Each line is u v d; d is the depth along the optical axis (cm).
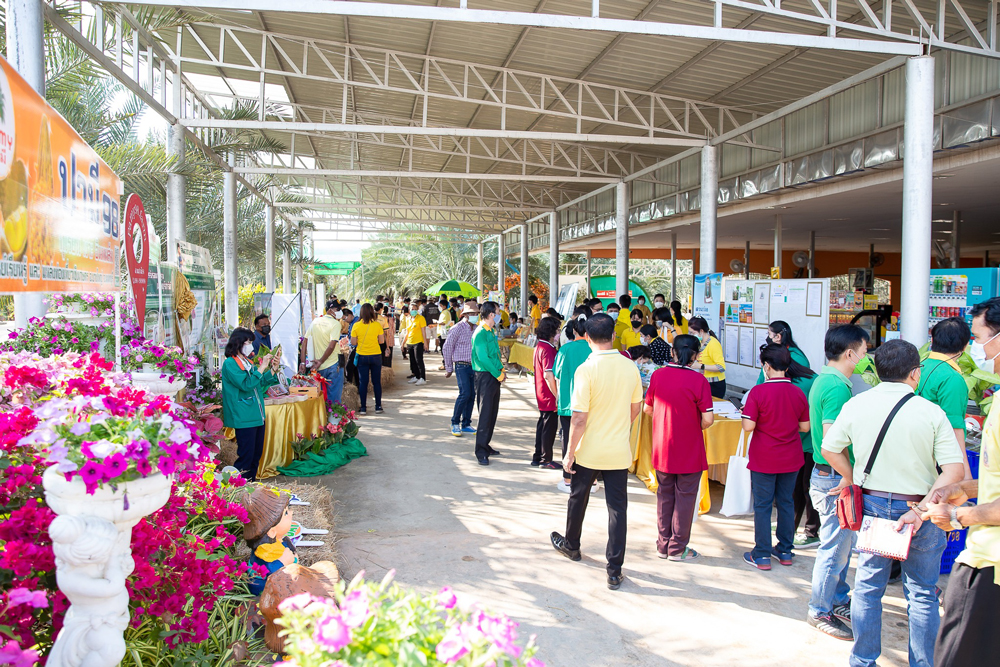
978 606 224
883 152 934
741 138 1252
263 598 302
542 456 687
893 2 726
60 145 307
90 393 260
